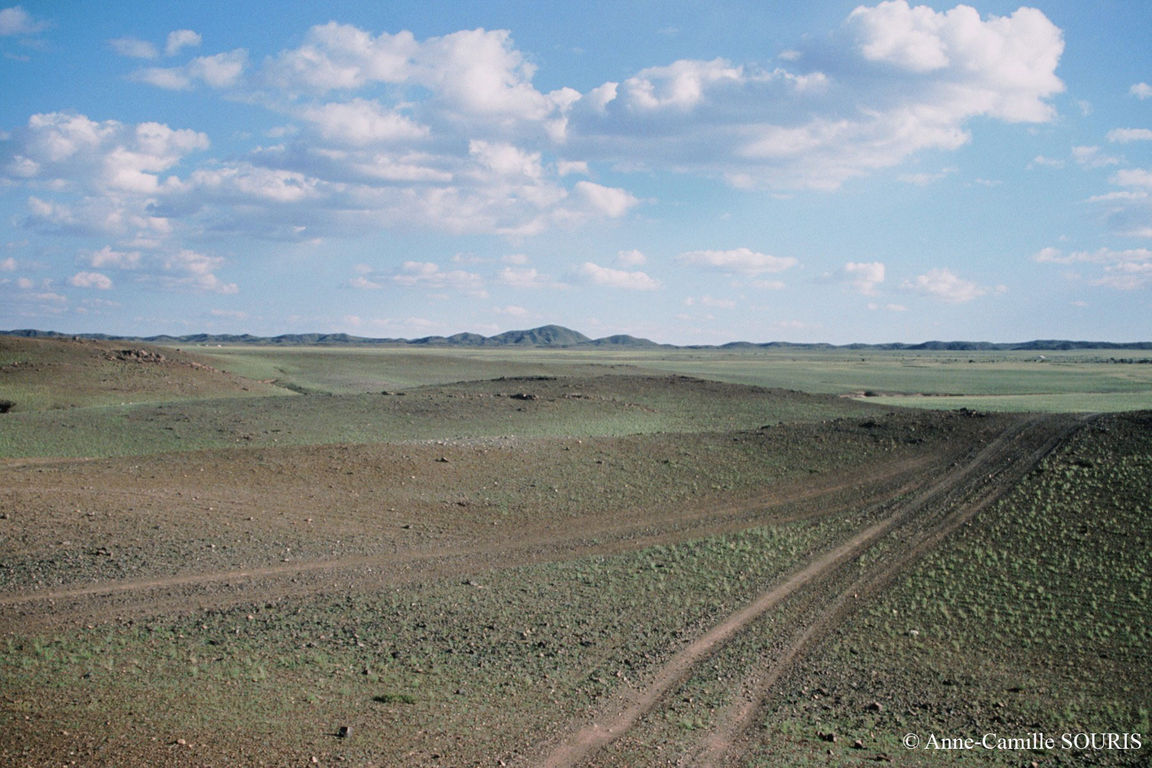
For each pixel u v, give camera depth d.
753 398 76.50
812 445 45.12
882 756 15.65
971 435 44.97
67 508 28.80
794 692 18.98
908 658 21.16
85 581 23.50
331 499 33.88
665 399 74.44
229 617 21.80
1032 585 26.36
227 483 34.62
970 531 31.70
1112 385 117.88
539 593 25.23
